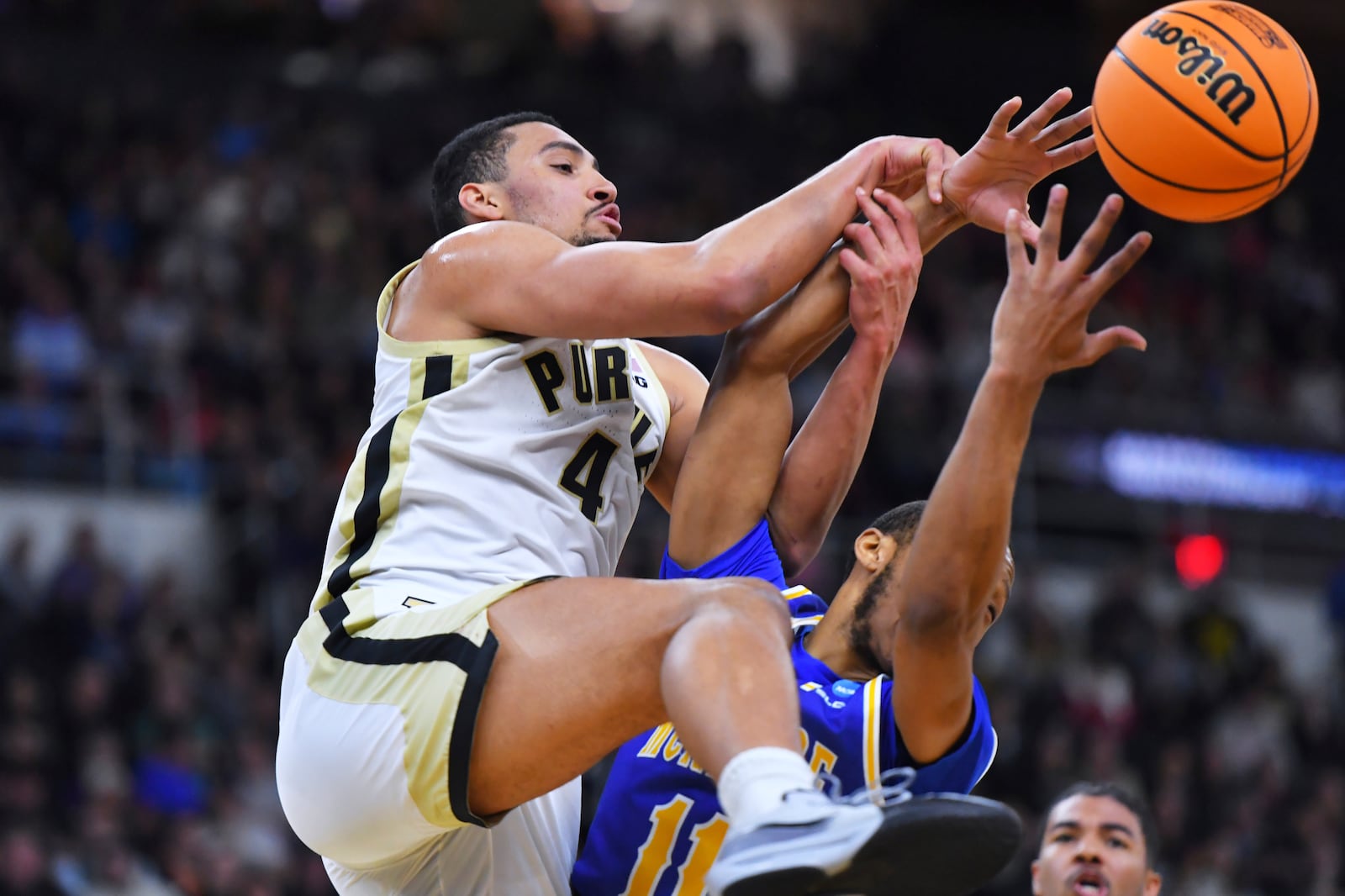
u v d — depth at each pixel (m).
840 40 18.67
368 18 16.00
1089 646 12.35
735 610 2.76
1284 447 14.36
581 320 3.13
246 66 15.26
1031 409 2.77
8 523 10.59
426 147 14.98
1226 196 2.94
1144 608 12.66
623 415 3.45
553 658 2.87
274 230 13.16
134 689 9.70
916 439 12.69
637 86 16.19
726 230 3.17
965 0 18.72
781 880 2.45
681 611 2.81
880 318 3.34
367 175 14.36
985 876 2.59
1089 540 13.29
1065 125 3.21
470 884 3.23
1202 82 2.88
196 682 9.91
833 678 3.21
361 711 2.99
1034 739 11.25
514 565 3.17
